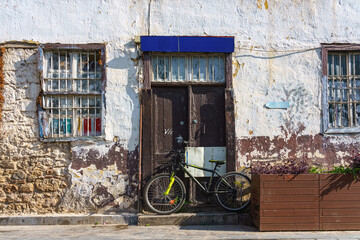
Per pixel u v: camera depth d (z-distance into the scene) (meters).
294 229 4.73
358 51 5.95
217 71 5.89
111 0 5.78
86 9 5.76
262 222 4.75
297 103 5.83
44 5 5.73
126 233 4.76
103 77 5.69
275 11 5.91
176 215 5.29
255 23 5.89
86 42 5.71
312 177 4.79
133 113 5.69
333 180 4.79
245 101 5.78
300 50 5.89
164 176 5.41
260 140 5.74
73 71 5.73
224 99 5.82
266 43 5.87
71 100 5.71
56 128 5.68
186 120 5.82
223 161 5.49
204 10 5.86
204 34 5.82
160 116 5.80
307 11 5.93
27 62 5.66
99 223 5.34
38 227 5.19
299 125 5.79
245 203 5.54
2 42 5.66
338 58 5.99
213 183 5.70
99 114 5.73
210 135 5.79
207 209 5.61
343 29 5.93
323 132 5.79
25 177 5.54
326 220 4.74
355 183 4.80
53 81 5.71
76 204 5.52
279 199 4.76
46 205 5.51
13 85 5.63
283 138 5.77
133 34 5.76
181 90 5.87
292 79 5.85
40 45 5.65
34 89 5.65
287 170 4.86
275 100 5.81
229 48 5.73
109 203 5.55
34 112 5.62
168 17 5.81
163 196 5.48
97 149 5.62
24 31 5.68
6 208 5.48
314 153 5.76
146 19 5.79
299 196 4.76
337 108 5.93
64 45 5.68
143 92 5.68
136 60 5.74
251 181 5.22
